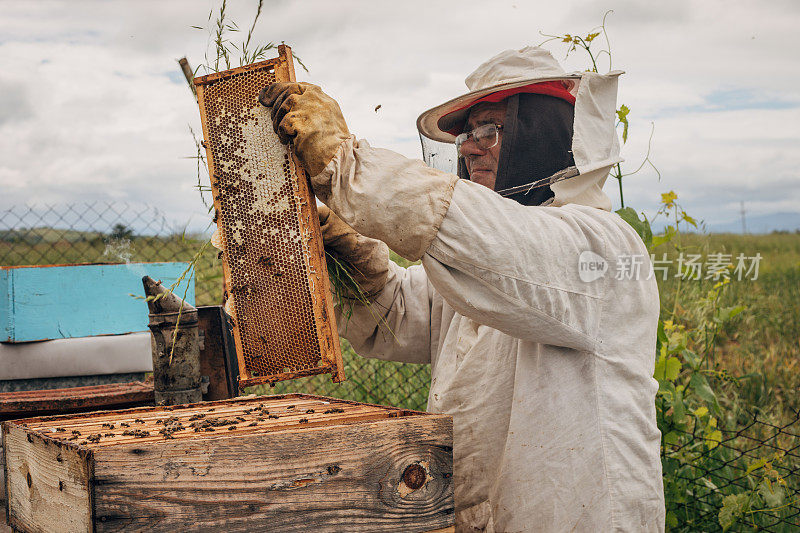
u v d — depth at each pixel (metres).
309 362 1.84
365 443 1.39
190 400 2.23
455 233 1.59
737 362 5.16
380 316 2.35
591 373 1.80
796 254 14.21
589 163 1.89
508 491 1.84
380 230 1.62
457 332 2.16
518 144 1.98
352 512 1.38
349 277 2.14
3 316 2.87
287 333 1.84
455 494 2.00
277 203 1.80
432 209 1.59
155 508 1.21
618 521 1.75
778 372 5.21
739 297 6.29
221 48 1.91
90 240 5.45
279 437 1.31
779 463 3.43
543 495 1.78
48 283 2.92
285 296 1.82
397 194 1.59
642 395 1.88
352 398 4.34
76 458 1.21
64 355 2.94
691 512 3.21
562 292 1.70
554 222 1.73
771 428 4.02
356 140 1.69
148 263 3.03
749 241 14.64
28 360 2.89
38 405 2.39
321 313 1.77
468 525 2.00
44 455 1.37
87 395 2.50
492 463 1.93
